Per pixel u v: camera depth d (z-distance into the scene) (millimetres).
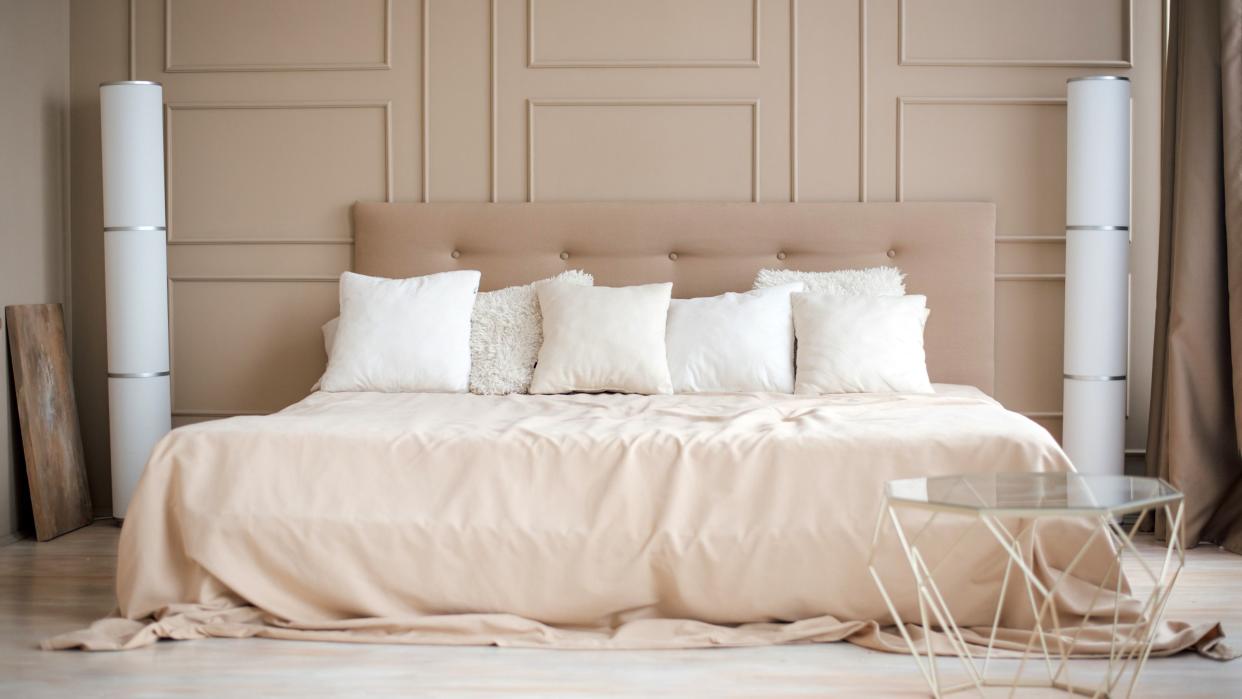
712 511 3066
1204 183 4176
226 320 4930
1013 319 4777
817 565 3037
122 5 4879
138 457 4559
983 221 4668
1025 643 2904
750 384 4188
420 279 4480
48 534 4461
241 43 4859
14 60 4523
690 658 2910
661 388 4148
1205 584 3582
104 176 4516
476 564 3094
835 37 4746
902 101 4734
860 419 3414
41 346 4594
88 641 2975
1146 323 4750
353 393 4184
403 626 3059
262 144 4883
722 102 4766
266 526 3133
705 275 4738
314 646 3020
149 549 3191
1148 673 2730
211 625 3088
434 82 4832
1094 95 4320
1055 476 2639
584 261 4762
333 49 4844
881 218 4684
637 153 4812
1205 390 4188
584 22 4793
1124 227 4359
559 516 3092
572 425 3352
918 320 4227
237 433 3271
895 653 2928
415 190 4867
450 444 3205
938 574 3018
